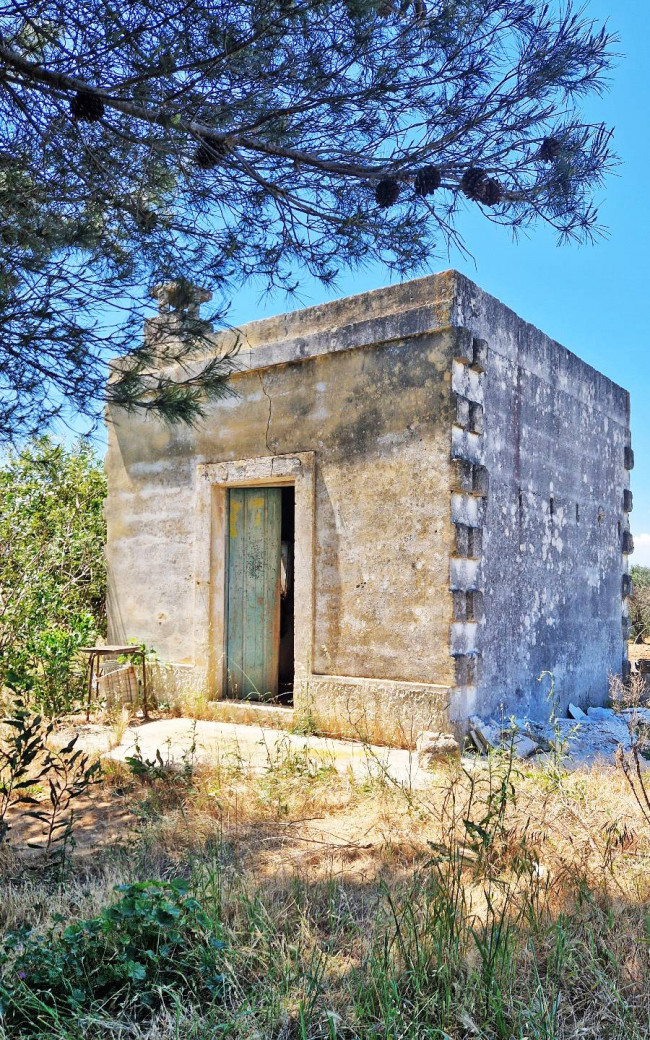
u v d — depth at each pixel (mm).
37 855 4387
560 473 9234
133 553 9539
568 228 4062
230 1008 2734
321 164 4066
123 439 9781
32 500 10664
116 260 4332
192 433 8961
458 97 3736
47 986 2744
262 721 7898
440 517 6836
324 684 7434
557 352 9336
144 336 4586
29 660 9000
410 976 2818
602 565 10375
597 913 3301
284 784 5641
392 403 7254
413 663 6895
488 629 7398
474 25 3574
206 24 3357
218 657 8664
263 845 4520
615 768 5844
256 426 8320
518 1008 2674
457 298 6945
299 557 7785
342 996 2768
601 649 10188
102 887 3746
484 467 7016
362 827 4863
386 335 7273
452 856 3701
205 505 8719
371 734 7035
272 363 8117
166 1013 2607
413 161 3969
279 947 3037
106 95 3564
